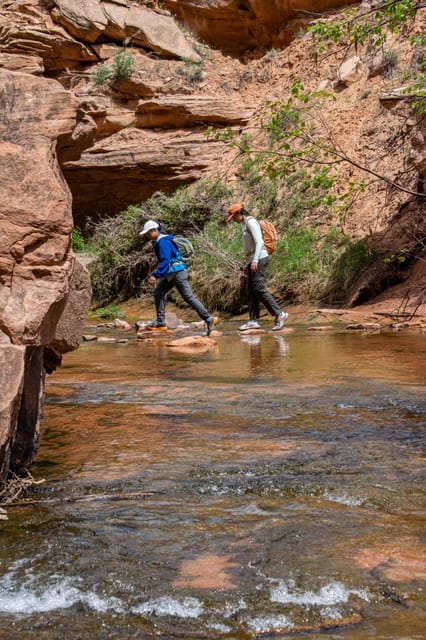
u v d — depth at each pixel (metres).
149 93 21.48
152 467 3.44
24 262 3.09
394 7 8.36
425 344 8.73
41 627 1.90
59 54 22.23
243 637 1.83
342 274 14.93
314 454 3.62
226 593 2.06
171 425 4.39
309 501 2.89
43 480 3.27
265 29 22.97
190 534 2.54
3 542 2.50
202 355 8.53
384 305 13.32
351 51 19.95
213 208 18.28
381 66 18.72
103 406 5.10
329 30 8.62
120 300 18.73
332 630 1.85
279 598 2.02
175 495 3.01
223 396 5.38
